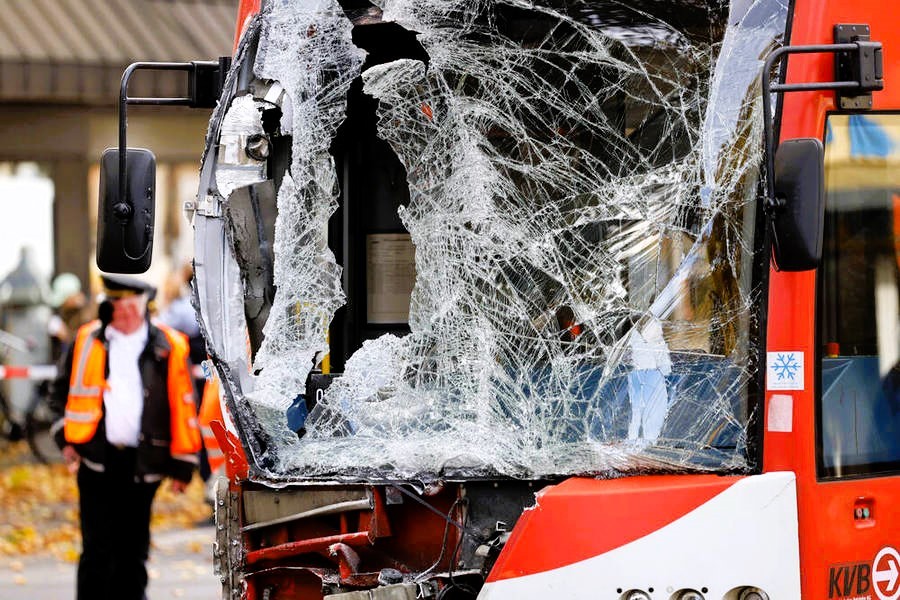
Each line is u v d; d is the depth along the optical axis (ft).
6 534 136.98
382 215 73.20
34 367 183.83
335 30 69.62
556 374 65.62
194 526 143.74
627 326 64.28
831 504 59.31
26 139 184.34
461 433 65.26
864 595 60.39
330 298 70.08
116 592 96.89
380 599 59.72
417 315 70.18
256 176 67.15
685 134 64.54
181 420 96.78
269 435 65.31
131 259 63.26
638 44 66.23
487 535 60.75
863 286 61.26
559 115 68.44
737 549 57.67
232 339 65.62
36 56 173.17
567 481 59.00
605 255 65.92
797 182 55.16
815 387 59.21
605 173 66.85
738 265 60.59
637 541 57.36
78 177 186.19
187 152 185.88
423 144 71.67
